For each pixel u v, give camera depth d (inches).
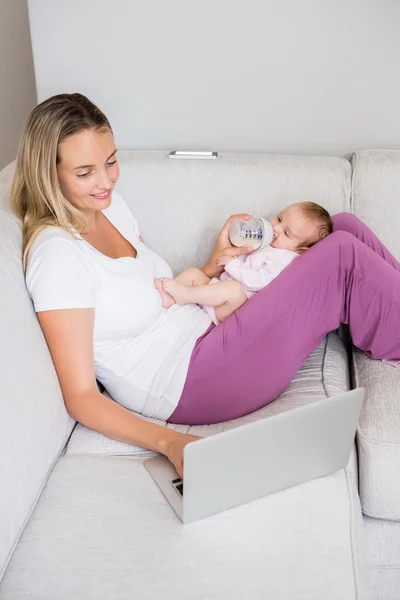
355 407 55.1
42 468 54.6
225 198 85.3
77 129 59.2
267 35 87.5
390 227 84.3
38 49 89.4
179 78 90.5
